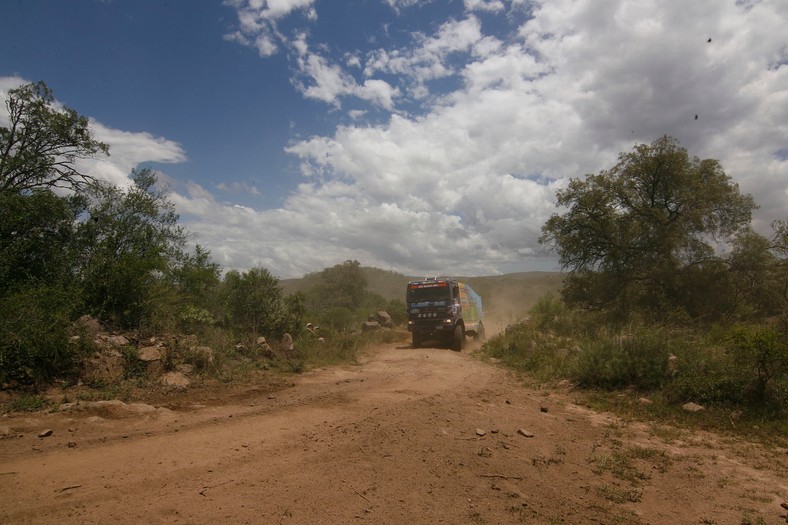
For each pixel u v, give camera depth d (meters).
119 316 11.22
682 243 19.67
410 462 5.57
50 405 7.56
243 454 5.71
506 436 6.90
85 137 17.92
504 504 4.58
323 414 7.88
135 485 4.63
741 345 8.70
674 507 4.72
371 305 45.22
